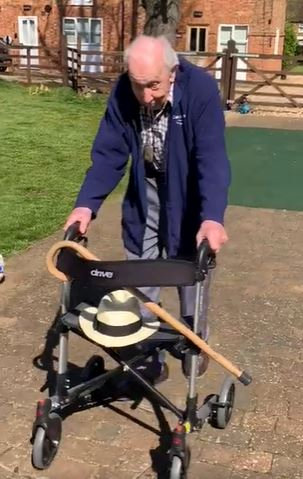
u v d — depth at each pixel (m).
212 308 4.55
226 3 22.47
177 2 13.67
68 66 17.39
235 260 5.49
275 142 11.20
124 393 3.44
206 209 2.80
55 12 24.27
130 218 3.26
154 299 3.32
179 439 2.68
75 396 2.94
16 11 24.75
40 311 4.49
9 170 8.78
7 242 5.91
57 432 2.93
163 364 3.59
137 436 3.15
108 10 23.56
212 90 2.82
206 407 3.05
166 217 3.12
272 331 4.25
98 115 13.48
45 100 15.22
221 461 2.98
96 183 3.06
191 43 23.08
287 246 5.90
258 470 2.93
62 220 6.63
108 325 2.75
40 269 5.26
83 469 2.92
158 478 2.87
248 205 7.32
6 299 4.68
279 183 8.45
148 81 2.64
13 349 3.97
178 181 3.01
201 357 3.46
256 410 3.38
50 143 10.60
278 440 3.14
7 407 3.37
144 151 2.99
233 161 9.71
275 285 4.99
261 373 3.73
